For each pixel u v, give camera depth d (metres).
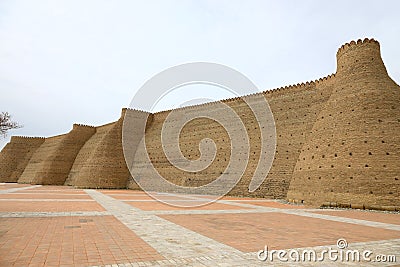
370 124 22.06
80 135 62.00
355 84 24.53
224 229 11.50
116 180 46.19
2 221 12.27
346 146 22.44
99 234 10.00
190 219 14.02
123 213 15.56
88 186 45.03
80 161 57.53
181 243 8.91
